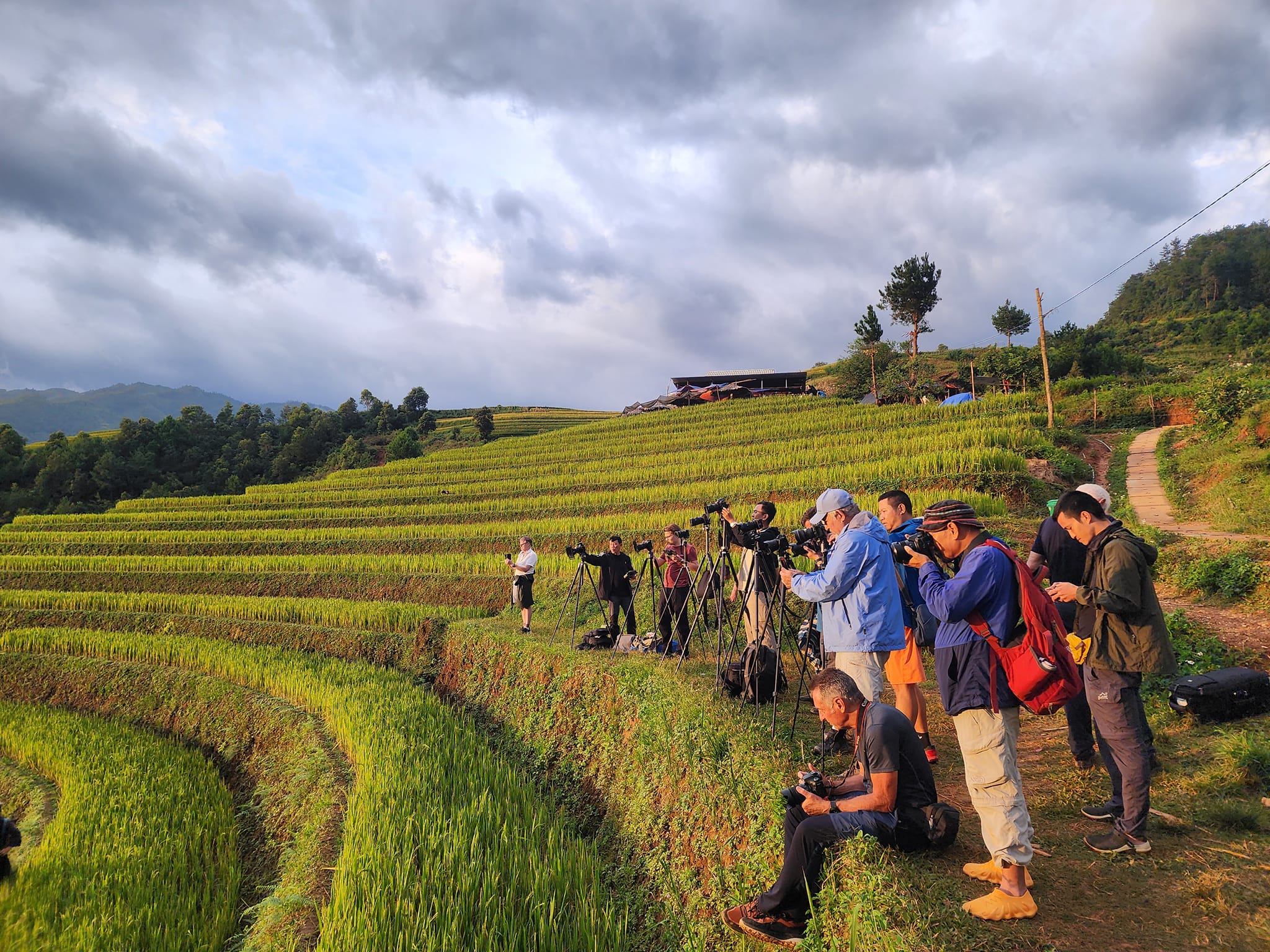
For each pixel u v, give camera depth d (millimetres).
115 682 17062
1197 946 3260
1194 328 90688
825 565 6504
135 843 9492
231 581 25656
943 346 88562
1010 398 34719
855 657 5344
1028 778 5504
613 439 46125
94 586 28688
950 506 4031
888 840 4152
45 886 8359
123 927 7422
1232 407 22984
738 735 6074
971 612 3762
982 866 3965
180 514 40531
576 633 13328
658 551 18328
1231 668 6082
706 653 9969
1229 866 3846
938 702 7660
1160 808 4594
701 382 67062
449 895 5801
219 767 13023
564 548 22406
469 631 13930
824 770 5453
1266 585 8617
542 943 5422
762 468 28234
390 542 27438
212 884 8828
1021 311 75500
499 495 34750
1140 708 4176
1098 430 31203
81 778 11961
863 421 35500
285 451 97000
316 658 15531
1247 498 15344
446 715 11227
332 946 5363
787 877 4285
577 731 9430
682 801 6293
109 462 84875
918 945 3289
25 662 18812
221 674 16141
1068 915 3596
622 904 6191
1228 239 147375
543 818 7691
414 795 7793
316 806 9117
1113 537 4188
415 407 109312
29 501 80062
